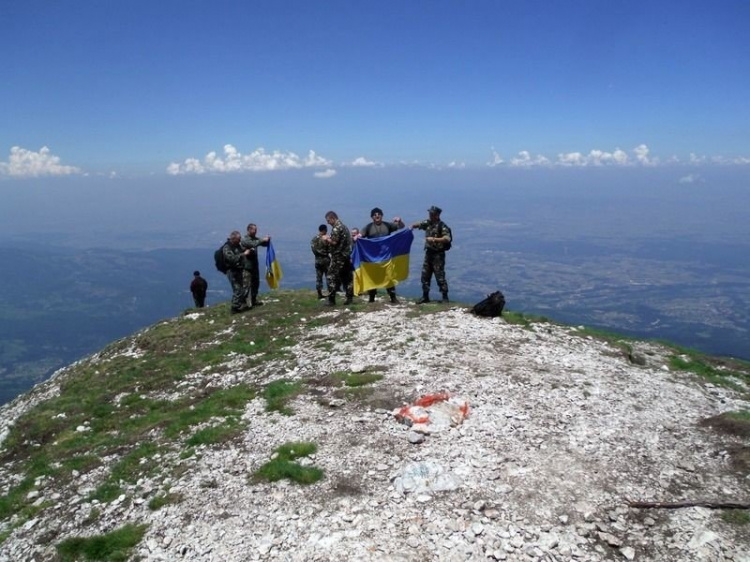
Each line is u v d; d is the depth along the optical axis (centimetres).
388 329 1912
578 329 1895
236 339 2175
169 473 1095
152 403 1666
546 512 847
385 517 855
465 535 802
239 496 959
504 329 1833
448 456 1017
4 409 2269
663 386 1395
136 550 869
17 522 1067
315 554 787
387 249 2333
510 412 1188
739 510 831
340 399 1315
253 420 1277
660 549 765
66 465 1283
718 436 1082
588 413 1192
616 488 905
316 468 1009
